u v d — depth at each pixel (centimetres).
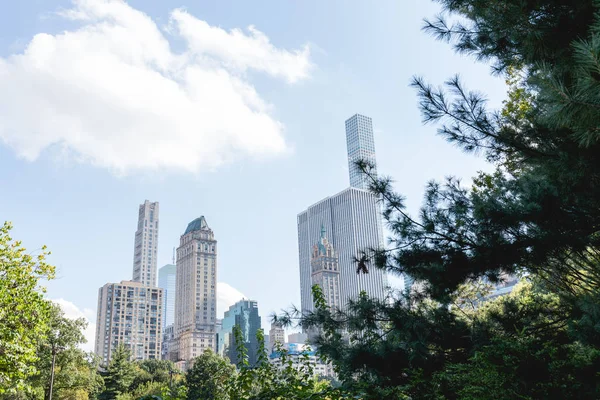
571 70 509
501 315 889
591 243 703
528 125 732
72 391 5866
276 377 895
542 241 713
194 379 6500
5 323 1966
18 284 2067
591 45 375
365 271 889
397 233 877
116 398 8362
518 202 749
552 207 690
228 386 919
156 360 11756
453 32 767
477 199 779
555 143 685
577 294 848
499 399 647
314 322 952
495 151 805
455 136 817
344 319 950
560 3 586
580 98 398
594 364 619
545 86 438
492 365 663
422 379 762
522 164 850
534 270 869
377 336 932
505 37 694
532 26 613
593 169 637
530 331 854
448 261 810
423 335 868
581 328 671
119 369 8931
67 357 5469
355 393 713
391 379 844
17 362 1934
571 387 616
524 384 635
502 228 744
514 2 620
